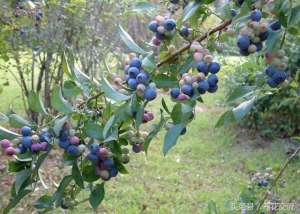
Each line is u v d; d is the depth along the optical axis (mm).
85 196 4688
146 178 5527
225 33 1243
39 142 1196
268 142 6805
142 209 4742
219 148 6570
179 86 1087
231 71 6434
